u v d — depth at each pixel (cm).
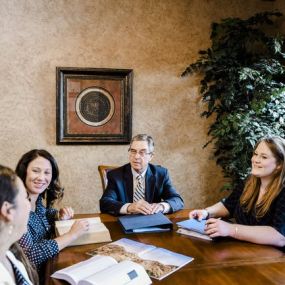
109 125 322
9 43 299
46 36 305
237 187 209
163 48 329
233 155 306
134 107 327
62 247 145
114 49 319
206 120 342
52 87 310
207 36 336
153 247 150
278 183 173
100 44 316
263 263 135
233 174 318
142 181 230
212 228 162
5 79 301
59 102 308
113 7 316
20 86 304
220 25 318
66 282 118
